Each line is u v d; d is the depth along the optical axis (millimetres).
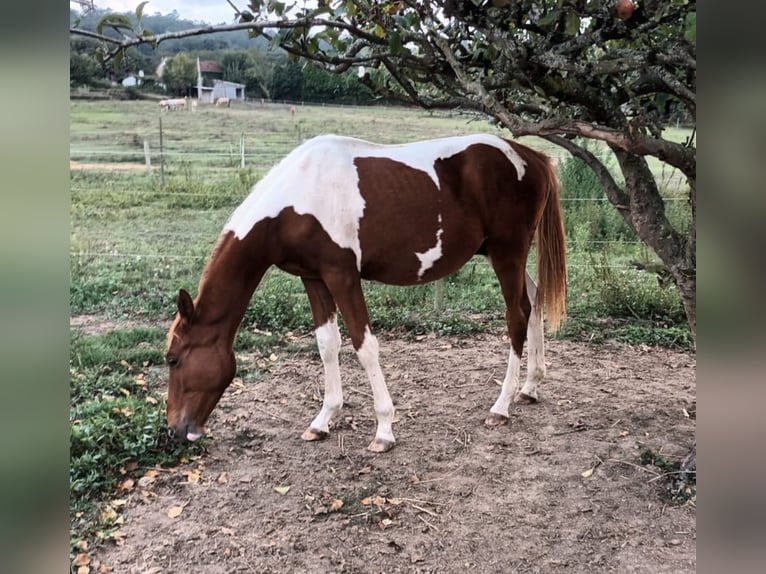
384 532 2713
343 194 3164
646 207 2758
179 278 6312
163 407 3691
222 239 3131
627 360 4738
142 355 4578
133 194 9234
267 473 3188
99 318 5422
